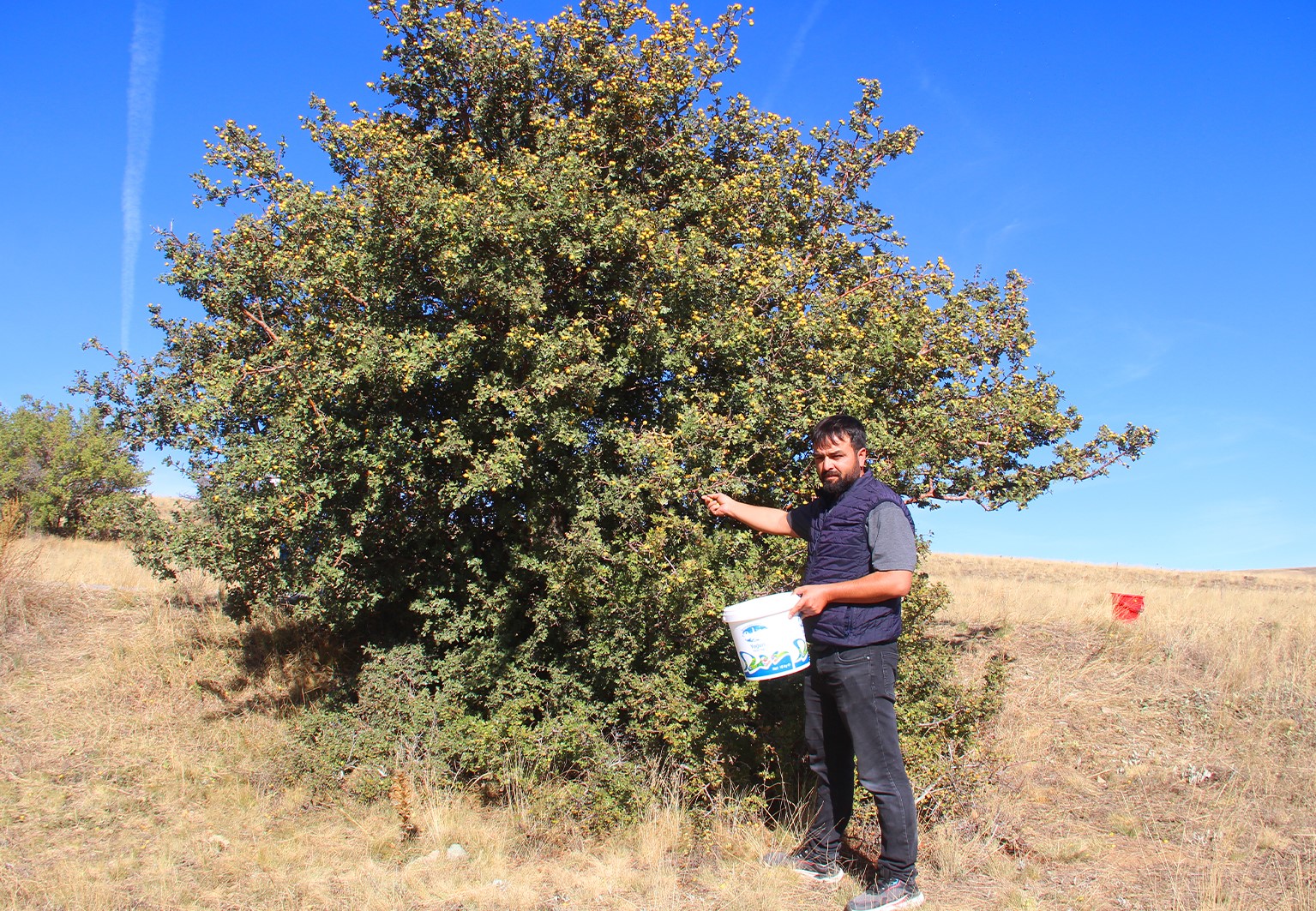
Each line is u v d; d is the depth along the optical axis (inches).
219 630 320.5
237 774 225.9
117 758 229.9
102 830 187.8
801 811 185.3
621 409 265.4
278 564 247.9
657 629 204.7
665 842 177.2
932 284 296.0
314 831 192.2
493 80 280.2
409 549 266.2
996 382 321.7
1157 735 252.5
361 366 221.0
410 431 239.0
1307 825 189.9
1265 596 514.0
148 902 151.9
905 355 261.1
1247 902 150.9
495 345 234.7
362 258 233.8
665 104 280.7
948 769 184.7
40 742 233.3
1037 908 146.8
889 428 256.7
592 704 217.0
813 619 152.3
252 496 241.1
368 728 228.4
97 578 381.4
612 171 275.0
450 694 237.5
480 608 248.8
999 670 199.0
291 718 262.2
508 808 198.7
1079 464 335.3
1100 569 1174.3
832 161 312.8
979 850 171.5
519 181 230.4
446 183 268.1
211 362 317.4
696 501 214.5
